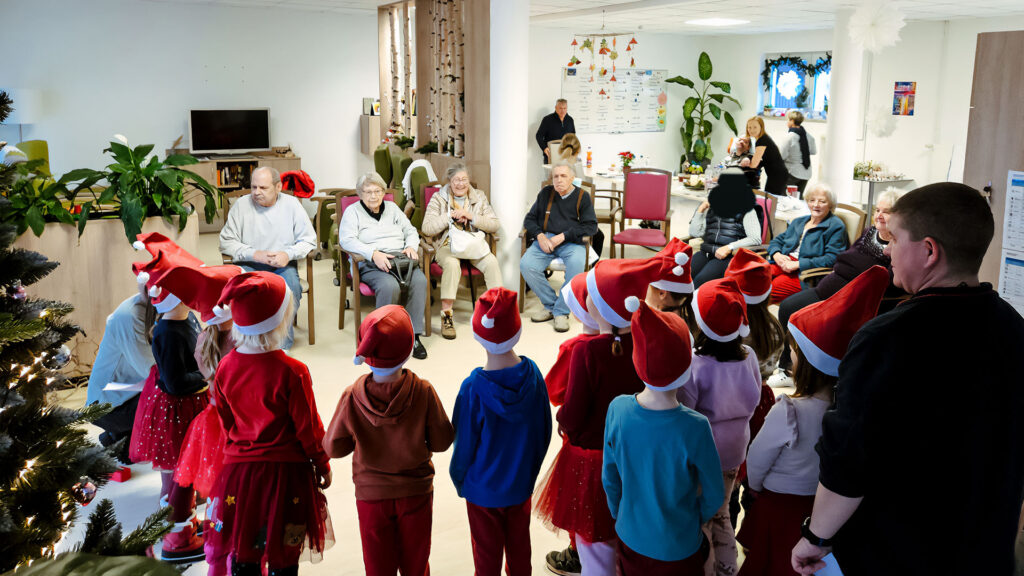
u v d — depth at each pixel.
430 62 8.33
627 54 11.88
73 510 1.94
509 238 6.20
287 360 2.26
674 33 11.98
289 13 9.75
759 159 7.91
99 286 4.45
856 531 1.59
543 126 10.86
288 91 9.93
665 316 1.96
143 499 3.27
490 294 2.31
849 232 4.83
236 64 9.56
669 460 1.95
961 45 8.94
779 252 5.11
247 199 5.15
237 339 2.22
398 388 2.22
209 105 9.51
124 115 9.10
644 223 8.95
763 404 2.66
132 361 2.97
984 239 1.45
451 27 7.58
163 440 2.68
